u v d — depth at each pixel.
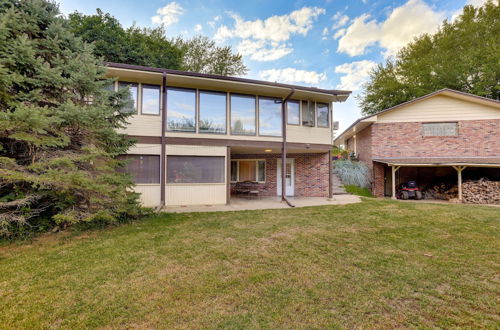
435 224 6.38
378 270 3.60
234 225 6.37
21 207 5.29
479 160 12.10
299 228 6.05
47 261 3.97
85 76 5.61
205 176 9.88
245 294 2.95
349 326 2.35
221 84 9.66
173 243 4.89
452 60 20.80
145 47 19.55
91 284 3.21
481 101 12.62
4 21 4.66
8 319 2.47
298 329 2.30
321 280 3.30
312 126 11.60
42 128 4.85
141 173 9.15
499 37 19.02
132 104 9.05
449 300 2.80
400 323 2.40
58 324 2.41
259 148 11.14
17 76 4.79
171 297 2.89
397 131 13.92
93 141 6.32
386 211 8.23
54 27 5.68
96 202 5.91
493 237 5.21
